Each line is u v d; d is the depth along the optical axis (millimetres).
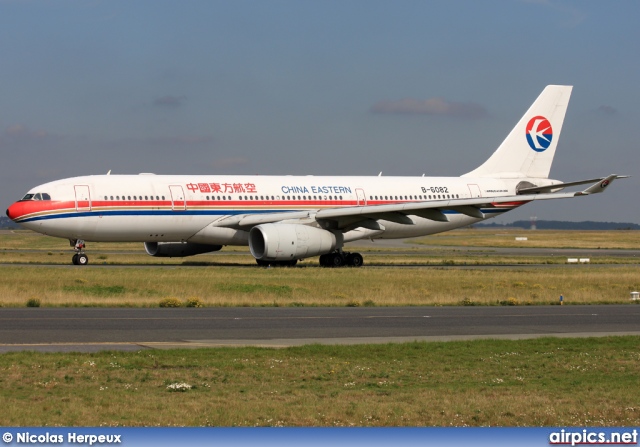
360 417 19781
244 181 72500
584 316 41875
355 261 73875
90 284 51469
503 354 29016
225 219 70062
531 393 22625
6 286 49562
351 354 28547
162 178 69625
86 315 39188
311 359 27438
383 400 21562
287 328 35594
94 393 21812
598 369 26547
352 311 42938
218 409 20266
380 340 32344
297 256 67312
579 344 31609
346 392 22547
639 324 38688
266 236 65875
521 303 48188
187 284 52250
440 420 19641
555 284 58312
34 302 42906
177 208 68438
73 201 65625
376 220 72375
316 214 68938
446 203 69750
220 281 54000
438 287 54781
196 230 69688
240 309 43125
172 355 27578
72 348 29250
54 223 65250
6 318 37594
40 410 19922
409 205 68812
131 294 48281
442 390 22938
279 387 23125
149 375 24344
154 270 62500
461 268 73125
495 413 20281
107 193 66688
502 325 37812
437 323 38188
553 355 29016
